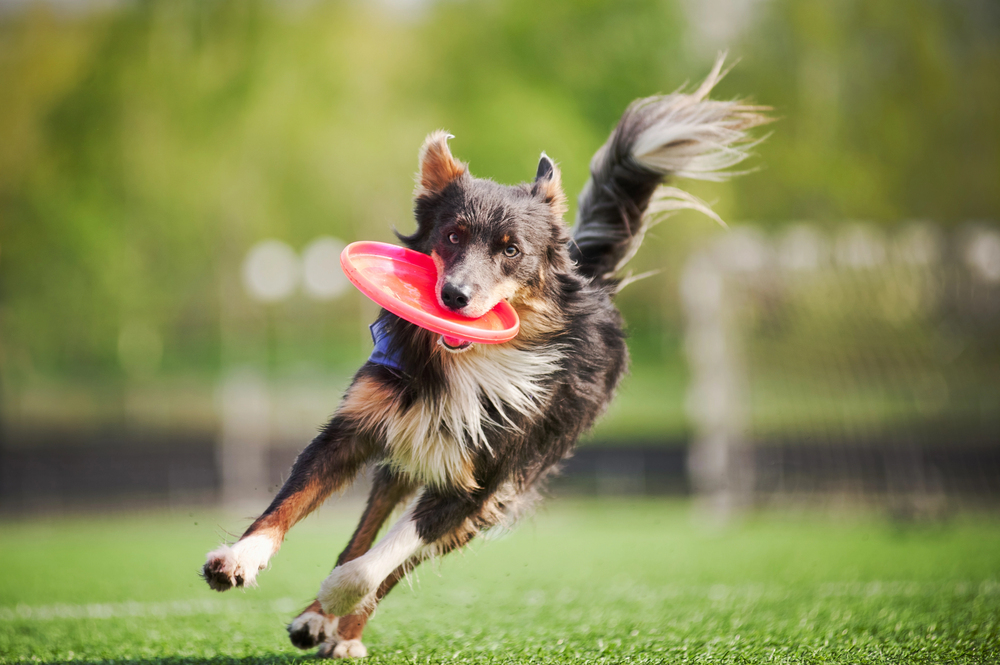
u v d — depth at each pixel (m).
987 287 11.90
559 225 4.38
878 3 22.52
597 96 23.66
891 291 12.01
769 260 11.83
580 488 15.73
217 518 12.80
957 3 22.58
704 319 11.98
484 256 4.07
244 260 25.12
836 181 23.03
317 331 29.36
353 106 22.59
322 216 23.91
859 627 4.55
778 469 13.62
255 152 22.66
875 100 23.09
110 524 12.52
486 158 21.31
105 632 4.81
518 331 4.18
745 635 4.43
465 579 6.87
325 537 10.52
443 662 3.92
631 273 5.61
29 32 23.08
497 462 4.09
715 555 8.14
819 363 12.91
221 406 22.20
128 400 25.42
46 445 20.19
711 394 11.96
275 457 16.70
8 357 24.86
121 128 22.09
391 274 4.09
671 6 24.28
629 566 7.52
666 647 4.17
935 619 4.71
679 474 16.77
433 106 22.62
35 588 6.59
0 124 22.55
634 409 24.33
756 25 24.19
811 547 8.53
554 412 4.23
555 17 23.78
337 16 22.84
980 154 22.66
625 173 5.40
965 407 12.93
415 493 4.44
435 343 4.04
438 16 23.89
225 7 22.19
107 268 23.45
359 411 3.99
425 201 4.38
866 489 12.50
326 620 4.05
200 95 21.95
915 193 23.20
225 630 4.85
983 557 7.41
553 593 6.11
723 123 5.42
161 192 22.52
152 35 21.89
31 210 22.47
